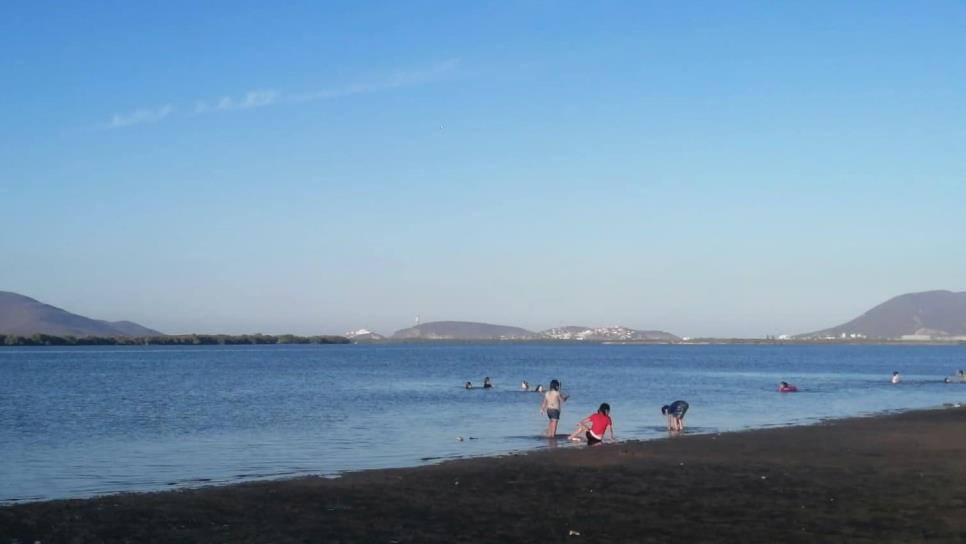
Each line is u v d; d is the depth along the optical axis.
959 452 26.38
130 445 30.86
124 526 16.14
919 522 16.05
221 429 36.19
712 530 15.55
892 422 36.84
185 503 18.28
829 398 56.56
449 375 91.38
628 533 15.38
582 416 42.66
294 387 67.50
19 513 17.22
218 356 181.12
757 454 26.02
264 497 18.97
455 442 31.36
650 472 22.38
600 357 179.00
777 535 15.12
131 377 85.12
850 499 18.39
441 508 17.72
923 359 166.88
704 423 39.22
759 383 75.75
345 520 16.62
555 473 22.23
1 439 32.91
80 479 23.59
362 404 49.97
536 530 15.69
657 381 79.38
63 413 44.09
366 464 25.92
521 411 44.94
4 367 113.12
